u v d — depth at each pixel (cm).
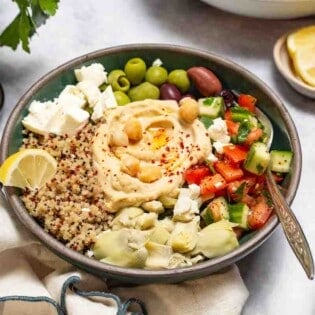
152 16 90
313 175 78
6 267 71
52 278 70
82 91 77
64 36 88
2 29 89
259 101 77
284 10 85
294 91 84
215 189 72
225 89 79
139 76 79
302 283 72
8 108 82
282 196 69
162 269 66
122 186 71
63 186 71
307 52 84
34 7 80
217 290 69
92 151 73
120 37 88
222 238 68
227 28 89
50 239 67
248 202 72
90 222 70
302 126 82
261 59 87
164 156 73
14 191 70
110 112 76
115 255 67
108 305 68
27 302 69
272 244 74
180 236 69
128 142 74
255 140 74
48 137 75
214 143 75
